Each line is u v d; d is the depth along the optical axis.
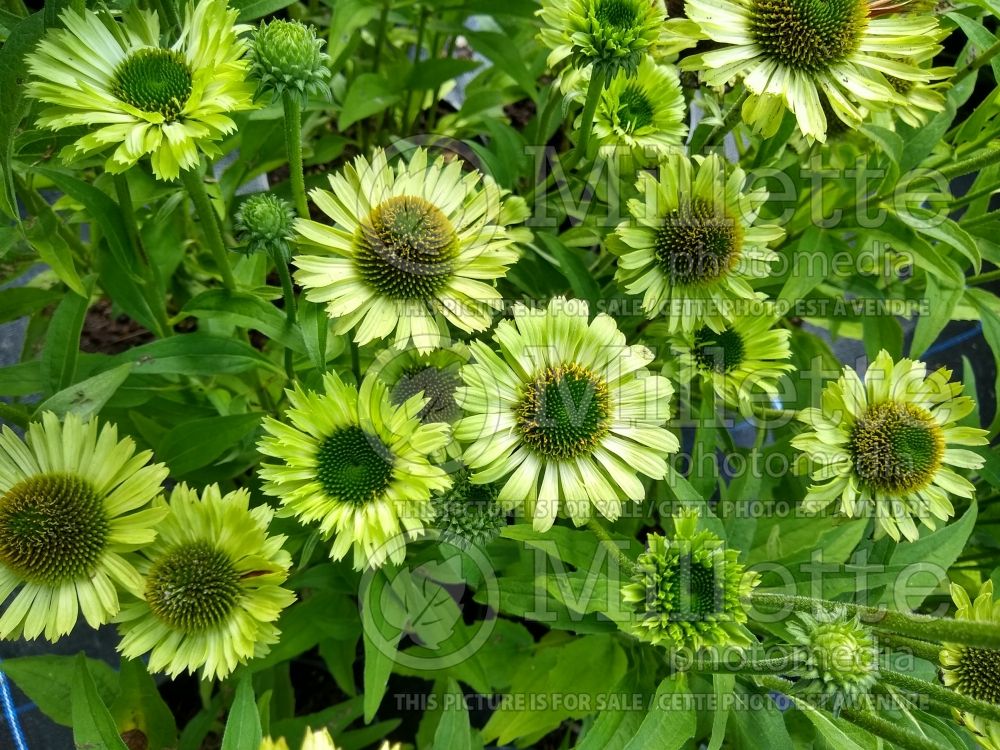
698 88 0.42
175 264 0.39
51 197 0.49
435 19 0.51
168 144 0.29
